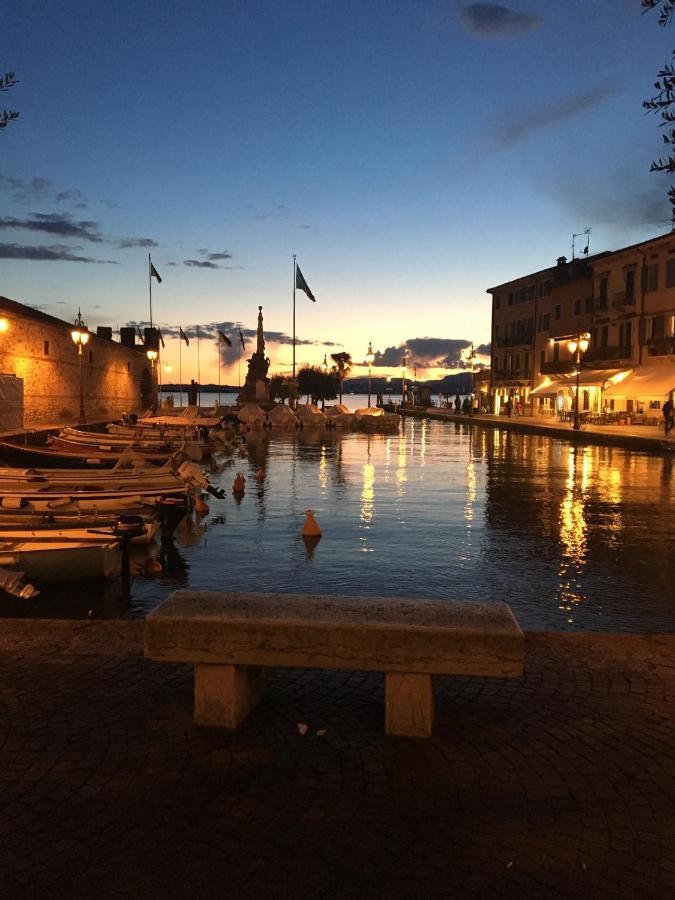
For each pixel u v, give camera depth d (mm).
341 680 5543
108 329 71125
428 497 19969
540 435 48844
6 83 6566
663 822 3580
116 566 11227
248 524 15766
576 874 3158
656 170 5809
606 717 4816
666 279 49000
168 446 30234
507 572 11438
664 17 5566
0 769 4082
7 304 37156
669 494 20562
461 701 5086
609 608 9484
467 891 3043
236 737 4520
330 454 34625
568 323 63031
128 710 4898
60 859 3250
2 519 12148
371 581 10922
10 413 31766
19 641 6191
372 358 87375
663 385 44719
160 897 2992
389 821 3568
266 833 3459
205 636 4559
